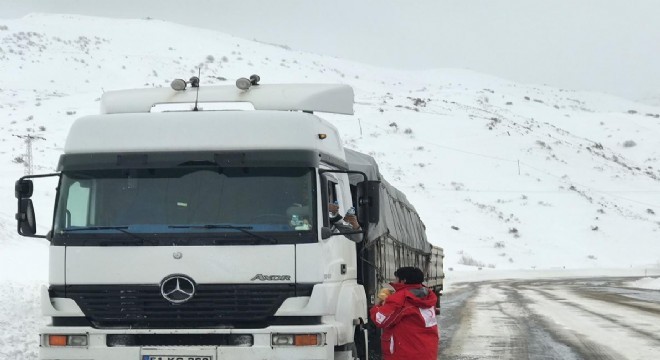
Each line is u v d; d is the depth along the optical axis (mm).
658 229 78625
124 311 8117
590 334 17734
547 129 113625
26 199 8625
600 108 183500
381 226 11633
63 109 84688
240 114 8461
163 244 8133
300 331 7945
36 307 15141
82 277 8188
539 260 69625
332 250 8570
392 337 7992
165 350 7961
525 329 18953
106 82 114875
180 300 8047
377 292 11289
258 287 8055
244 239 8094
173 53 134250
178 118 8500
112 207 8312
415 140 91938
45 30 135125
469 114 106375
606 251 73812
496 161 88500
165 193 8312
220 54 137375
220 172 8336
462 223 74062
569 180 87750
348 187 10227
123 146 8445
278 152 8336
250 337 7992
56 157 60188
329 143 9391
